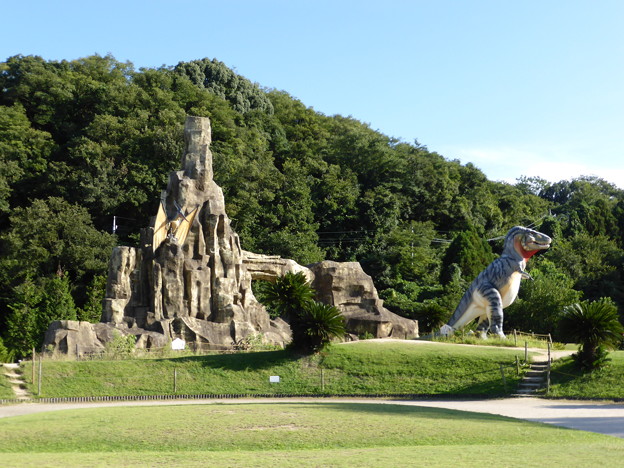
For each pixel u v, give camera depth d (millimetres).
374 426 20500
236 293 45875
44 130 77875
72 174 69125
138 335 41094
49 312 52531
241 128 84250
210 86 91688
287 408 24344
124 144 72875
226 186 74188
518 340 40906
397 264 73438
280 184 77688
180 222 45344
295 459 16312
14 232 62469
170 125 75750
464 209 84562
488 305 41750
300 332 35594
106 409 24922
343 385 32812
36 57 83750
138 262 44188
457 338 40875
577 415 24812
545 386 31453
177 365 34500
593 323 32281
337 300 50406
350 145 88500
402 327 49469
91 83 79125
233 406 25359
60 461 16406
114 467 15602
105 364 34156
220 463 15945
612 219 90312
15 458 16875
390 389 32188
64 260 63125
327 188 80125
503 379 32125
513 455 16453
